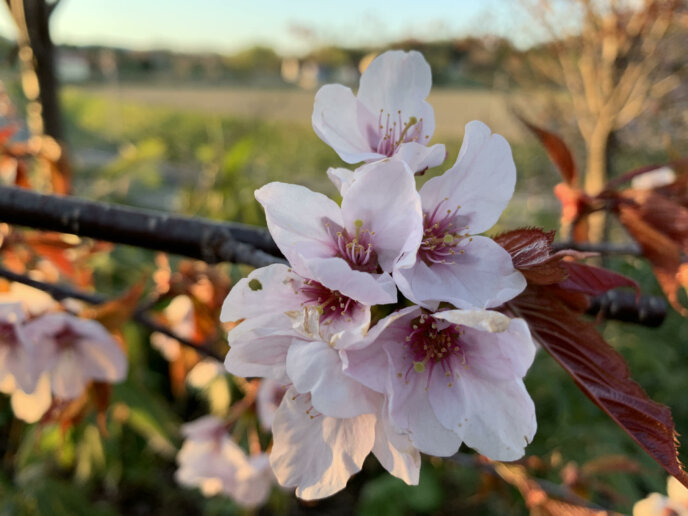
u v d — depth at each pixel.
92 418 0.33
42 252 0.19
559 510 0.17
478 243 0.10
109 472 0.46
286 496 0.33
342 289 0.09
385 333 0.10
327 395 0.10
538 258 0.10
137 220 0.14
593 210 0.16
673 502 0.20
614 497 0.22
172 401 0.53
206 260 0.14
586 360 0.10
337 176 0.10
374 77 0.12
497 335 0.10
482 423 0.10
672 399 0.49
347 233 0.10
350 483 0.54
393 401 0.10
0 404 0.42
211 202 0.35
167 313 0.23
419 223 0.09
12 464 0.43
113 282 0.41
